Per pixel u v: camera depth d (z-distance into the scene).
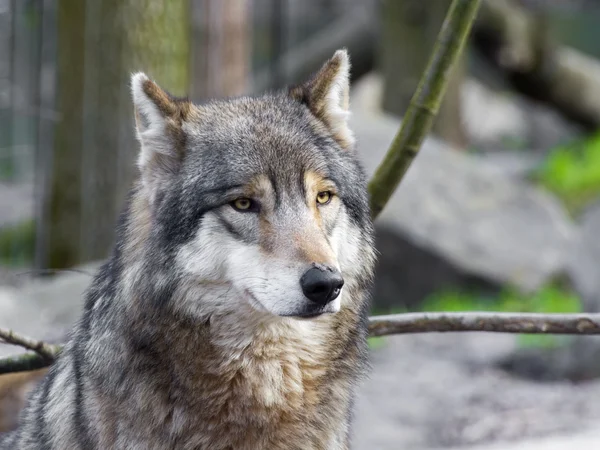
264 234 6.06
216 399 6.04
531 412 12.52
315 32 30.23
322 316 6.19
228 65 18.05
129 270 6.17
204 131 6.35
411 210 18.62
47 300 11.76
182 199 6.17
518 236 19.05
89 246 14.80
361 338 6.48
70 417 6.24
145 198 6.41
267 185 6.12
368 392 13.69
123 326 6.03
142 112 6.35
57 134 14.93
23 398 9.00
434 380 14.20
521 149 33.12
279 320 6.07
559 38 35.97
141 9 14.33
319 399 6.22
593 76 24.02
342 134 6.73
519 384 13.94
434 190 19.31
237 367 6.06
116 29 14.37
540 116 34.66
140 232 6.30
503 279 18.25
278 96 6.70
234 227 6.11
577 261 16.11
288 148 6.23
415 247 18.19
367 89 30.42
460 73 22.83
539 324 6.30
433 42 21.84
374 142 19.94
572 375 14.13
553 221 19.61
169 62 14.55
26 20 15.43
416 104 6.75
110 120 14.56
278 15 22.19
